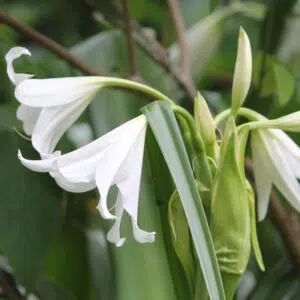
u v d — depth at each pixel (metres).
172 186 0.83
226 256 0.81
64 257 1.16
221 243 0.81
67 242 1.15
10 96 1.10
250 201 0.83
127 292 0.91
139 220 0.93
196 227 0.73
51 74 1.11
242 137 0.81
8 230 1.03
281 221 1.12
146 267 0.92
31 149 1.05
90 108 1.01
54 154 0.75
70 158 0.75
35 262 1.04
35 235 1.04
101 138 0.76
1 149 1.04
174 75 1.16
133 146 0.76
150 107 0.76
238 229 0.81
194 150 0.81
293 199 0.86
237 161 0.80
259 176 0.88
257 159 0.87
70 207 1.14
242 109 0.85
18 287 1.11
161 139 0.74
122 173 0.76
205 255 0.73
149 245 0.93
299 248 1.12
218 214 0.81
